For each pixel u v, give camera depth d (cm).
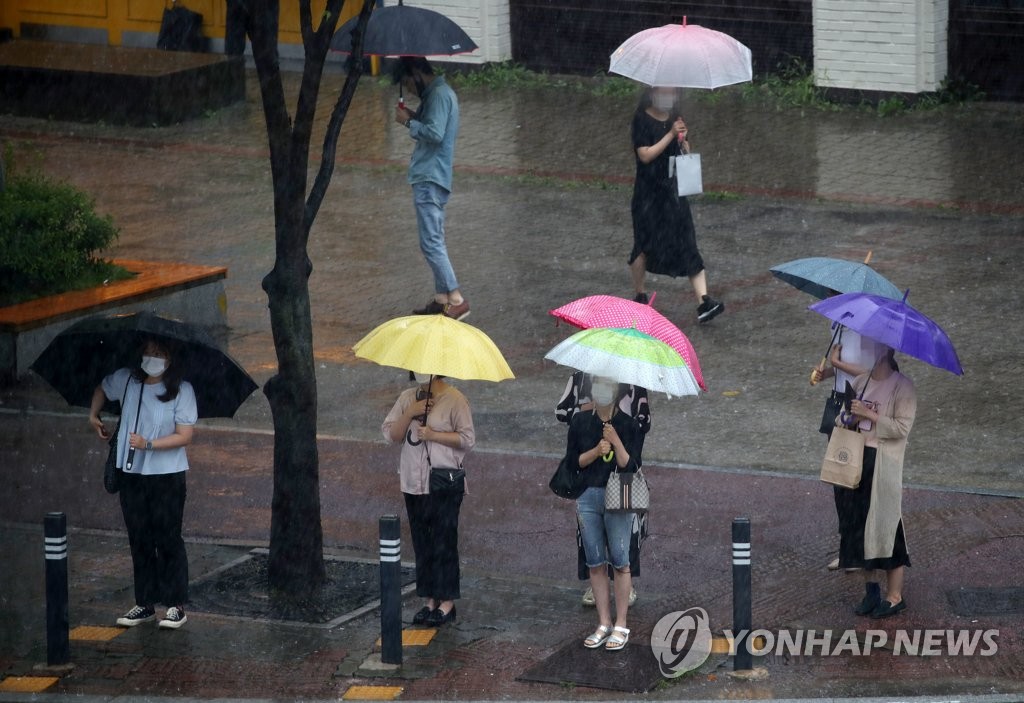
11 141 7619
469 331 2902
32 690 2725
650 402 4297
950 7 7619
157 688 2738
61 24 9831
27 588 3203
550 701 2656
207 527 3506
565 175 6806
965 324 4800
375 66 8750
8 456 3947
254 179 6950
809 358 4569
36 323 4447
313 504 3103
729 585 3156
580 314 2989
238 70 8312
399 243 5912
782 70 8125
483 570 3262
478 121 7794
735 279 5344
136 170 7106
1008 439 3934
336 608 3084
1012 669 2762
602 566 2873
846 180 6569
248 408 4344
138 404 2923
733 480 3709
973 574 3166
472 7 8588
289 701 2675
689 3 8250
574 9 8506
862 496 2955
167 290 4759
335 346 4788
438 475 2919
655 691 2697
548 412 4231
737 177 6662
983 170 6631
